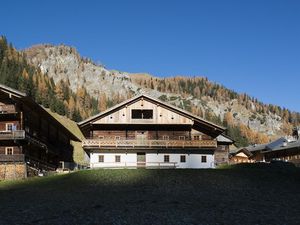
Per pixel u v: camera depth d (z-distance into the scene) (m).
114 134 69.88
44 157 76.88
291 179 45.94
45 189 41.91
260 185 41.97
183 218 28.50
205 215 29.41
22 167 59.47
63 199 35.44
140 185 41.69
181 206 32.19
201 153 68.94
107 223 27.25
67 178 48.00
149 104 69.56
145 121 69.00
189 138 70.19
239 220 28.22
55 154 82.12
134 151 68.50
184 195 36.94
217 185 41.50
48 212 30.52
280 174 49.03
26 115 66.25
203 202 33.91
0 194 40.84
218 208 31.72
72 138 99.31
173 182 42.69
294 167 59.97
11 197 38.19
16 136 61.28
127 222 27.47
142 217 28.70
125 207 31.70
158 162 68.19
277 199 35.78
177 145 68.25
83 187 41.59
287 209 31.80
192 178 44.69
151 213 29.77
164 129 70.50
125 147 67.75
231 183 42.47
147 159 68.31
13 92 61.44
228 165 67.19
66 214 29.72
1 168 59.34
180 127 70.56
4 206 33.53
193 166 68.38
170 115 69.38
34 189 42.44
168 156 68.69
